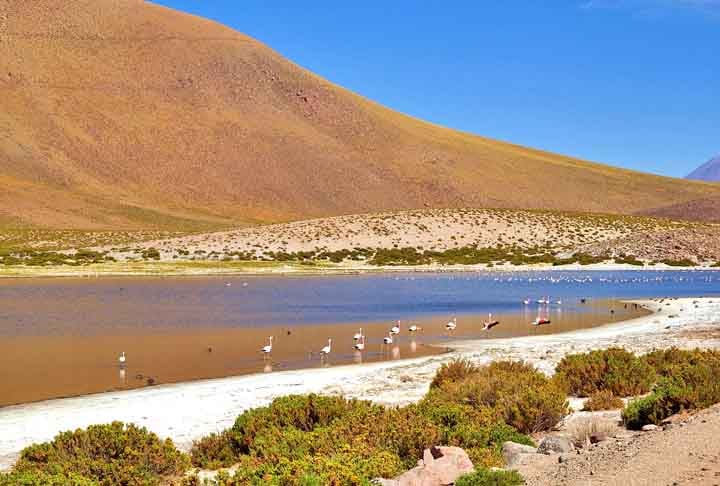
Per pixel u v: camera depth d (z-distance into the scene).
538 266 94.94
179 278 78.00
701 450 10.34
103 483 12.57
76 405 21.16
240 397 21.61
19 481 11.55
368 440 13.54
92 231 131.38
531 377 18.56
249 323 41.97
